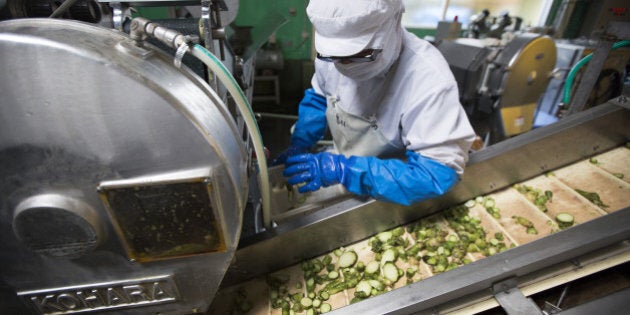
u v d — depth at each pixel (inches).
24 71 19.0
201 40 29.1
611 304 35.5
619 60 87.4
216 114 24.6
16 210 22.7
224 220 25.1
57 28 21.6
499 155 54.9
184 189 23.0
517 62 87.6
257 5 159.9
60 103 19.9
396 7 40.6
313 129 69.0
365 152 58.9
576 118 58.2
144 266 27.1
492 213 55.1
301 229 47.3
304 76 178.7
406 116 47.3
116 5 28.6
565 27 156.9
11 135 20.5
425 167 44.2
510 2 165.2
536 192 57.1
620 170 57.7
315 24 41.7
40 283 27.3
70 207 22.6
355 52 39.5
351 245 54.6
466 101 99.3
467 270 39.5
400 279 47.7
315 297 47.3
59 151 21.2
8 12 29.7
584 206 52.4
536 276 40.4
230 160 24.4
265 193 40.0
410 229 55.2
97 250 25.5
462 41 105.2
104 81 19.7
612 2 142.9
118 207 23.3
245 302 47.5
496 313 43.4
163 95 20.2
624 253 40.8
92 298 28.8
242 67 42.4
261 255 47.7
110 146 21.4
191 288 29.4
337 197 58.0
